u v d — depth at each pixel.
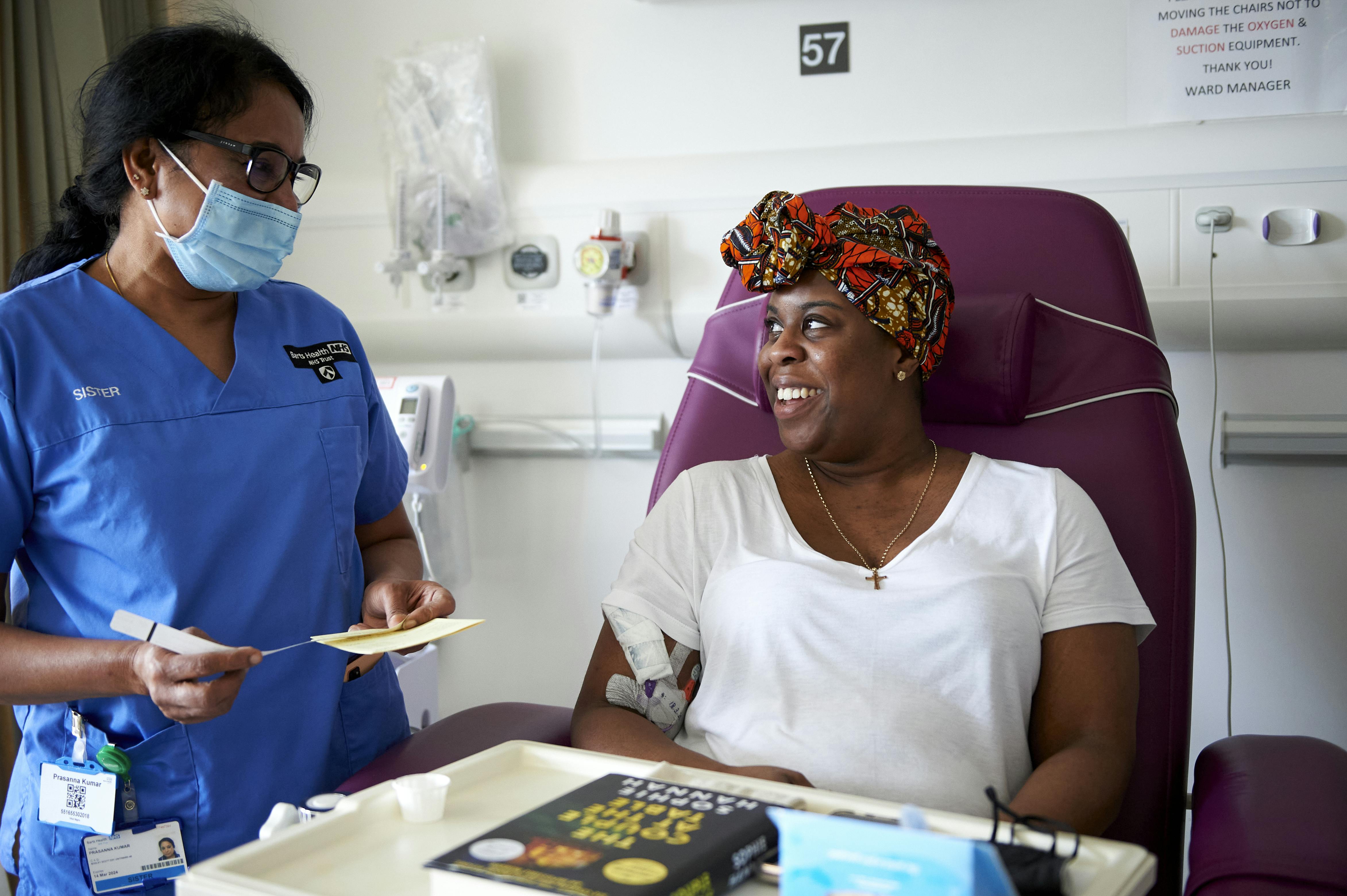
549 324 2.16
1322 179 1.74
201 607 1.14
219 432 1.17
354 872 0.75
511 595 2.32
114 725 1.12
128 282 1.18
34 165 1.99
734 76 2.11
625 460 2.23
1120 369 1.41
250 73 1.12
